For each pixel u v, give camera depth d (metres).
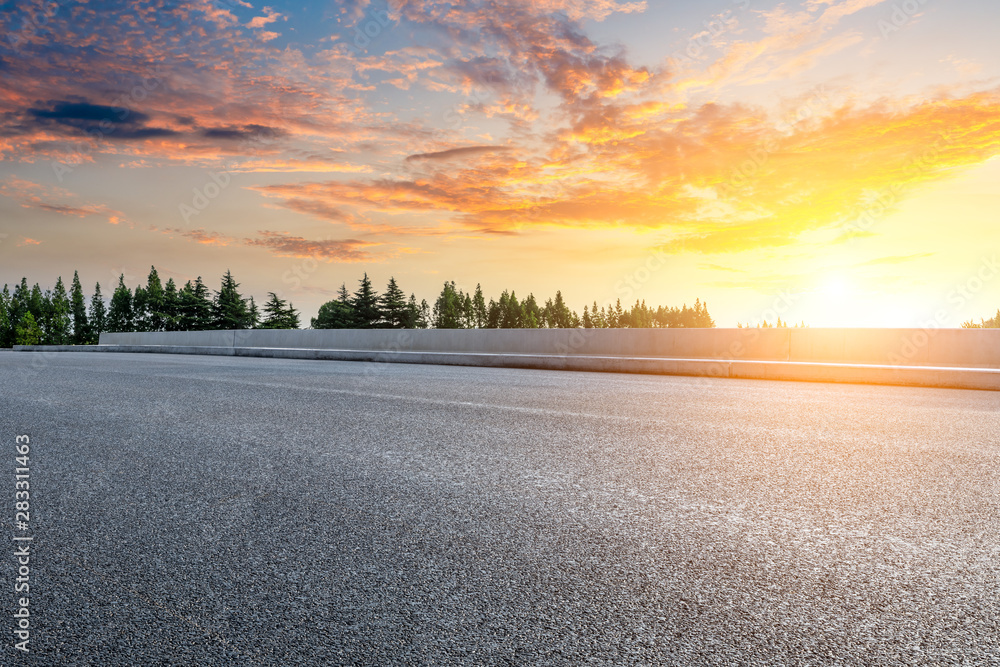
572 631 1.87
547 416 5.69
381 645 1.80
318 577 2.25
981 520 2.82
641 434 4.82
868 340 10.43
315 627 1.91
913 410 6.11
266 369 11.38
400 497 3.20
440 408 6.20
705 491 3.29
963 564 2.34
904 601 2.05
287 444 4.47
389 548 2.52
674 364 10.35
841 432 4.90
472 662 1.71
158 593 2.14
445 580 2.22
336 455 4.12
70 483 3.47
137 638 1.86
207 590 2.16
